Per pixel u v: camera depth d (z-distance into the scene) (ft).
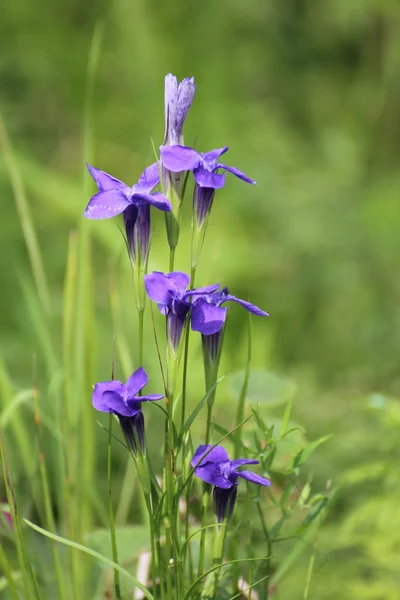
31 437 4.36
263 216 9.16
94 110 10.04
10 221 7.64
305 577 4.10
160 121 9.62
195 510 3.74
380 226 8.88
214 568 3.15
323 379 6.97
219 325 3.06
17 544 3.36
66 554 3.89
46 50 10.13
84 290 3.96
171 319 3.09
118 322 3.98
